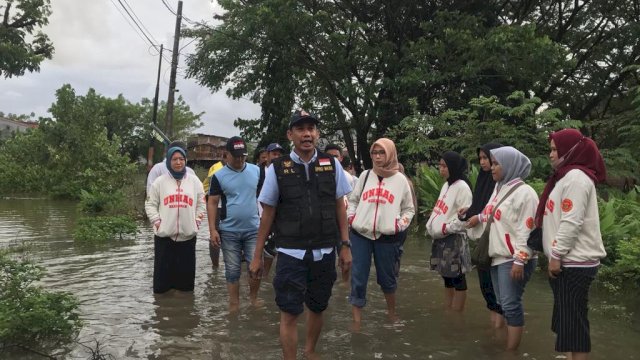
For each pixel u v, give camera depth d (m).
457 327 4.86
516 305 4.14
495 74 16.28
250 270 3.93
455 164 5.23
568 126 11.54
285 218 3.75
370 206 4.88
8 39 22.53
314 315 3.95
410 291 6.25
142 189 18.16
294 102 17.78
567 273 3.46
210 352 4.13
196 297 5.85
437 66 16.25
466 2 16.50
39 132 22.77
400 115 16.44
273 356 4.05
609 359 4.07
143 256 8.28
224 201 5.43
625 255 6.14
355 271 4.89
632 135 12.72
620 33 16.92
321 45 16.39
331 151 7.66
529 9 18.44
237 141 5.43
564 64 14.80
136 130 52.88
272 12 14.98
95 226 10.16
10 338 4.11
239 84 18.08
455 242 5.24
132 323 4.87
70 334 4.44
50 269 7.25
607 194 11.55
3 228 11.52
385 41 16.05
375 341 4.46
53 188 20.61
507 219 4.12
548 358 4.07
